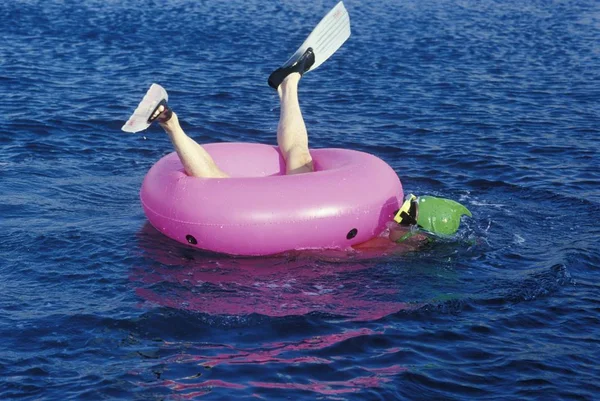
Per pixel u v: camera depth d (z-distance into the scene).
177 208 6.71
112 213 7.56
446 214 6.86
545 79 14.36
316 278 6.31
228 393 4.68
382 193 6.86
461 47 17.38
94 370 4.91
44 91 12.01
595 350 5.29
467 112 11.81
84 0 21.55
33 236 6.85
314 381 4.84
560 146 10.06
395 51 16.64
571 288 6.18
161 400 4.60
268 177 6.77
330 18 8.23
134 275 6.24
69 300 5.79
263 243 6.61
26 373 4.85
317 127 10.86
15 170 8.58
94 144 9.71
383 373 4.95
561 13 23.42
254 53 15.80
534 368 5.04
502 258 6.74
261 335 5.41
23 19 18.20
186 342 5.29
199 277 6.27
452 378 4.92
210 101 11.98
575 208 7.94
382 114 11.65
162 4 21.91
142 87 12.64
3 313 5.54
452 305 5.87
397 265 6.57
